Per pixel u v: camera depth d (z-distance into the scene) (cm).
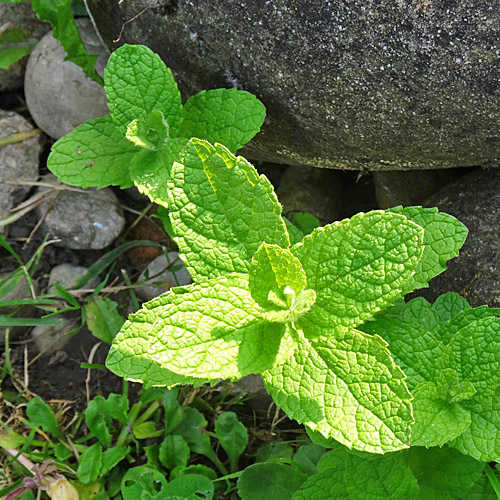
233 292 31
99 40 43
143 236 45
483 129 35
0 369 42
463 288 39
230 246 31
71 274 44
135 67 36
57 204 44
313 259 31
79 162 38
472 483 34
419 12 32
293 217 44
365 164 39
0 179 44
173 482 38
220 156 31
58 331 42
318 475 35
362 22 33
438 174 43
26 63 47
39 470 39
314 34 34
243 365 30
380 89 34
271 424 42
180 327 30
